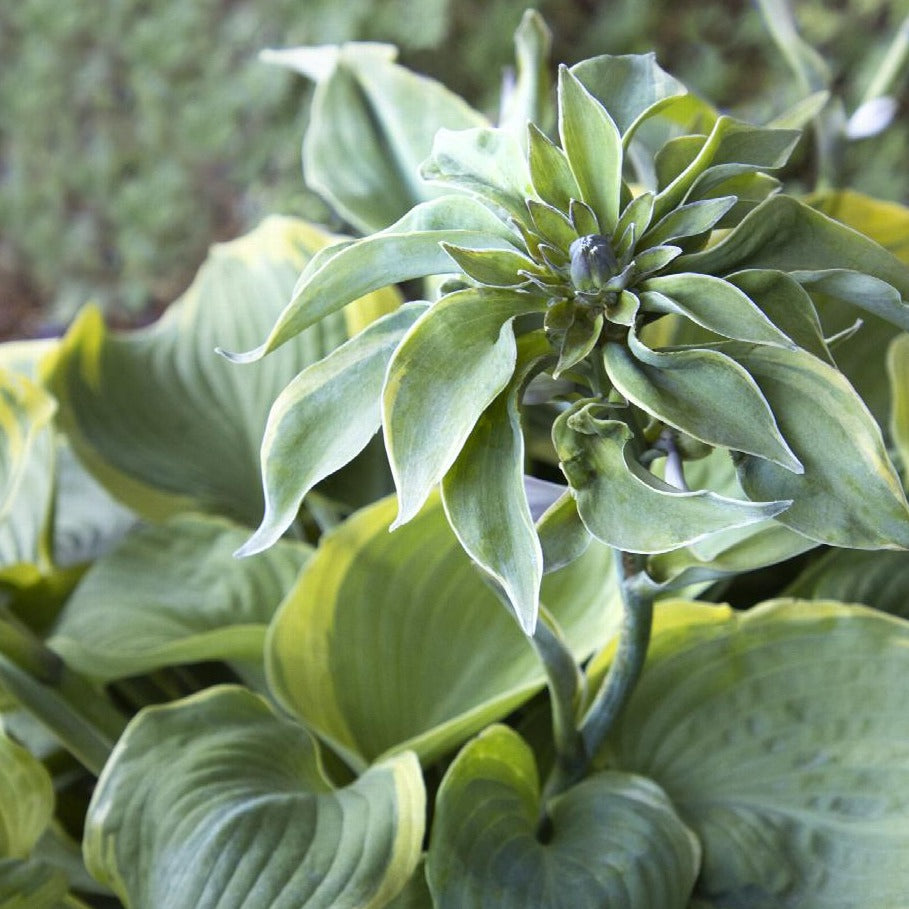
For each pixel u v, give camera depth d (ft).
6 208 9.93
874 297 2.29
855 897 2.62
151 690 3.28
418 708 2.94
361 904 2.51
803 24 7.30
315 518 3.50
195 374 3.50
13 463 3.00
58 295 9.91
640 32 7.95
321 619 2.92
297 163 9.00
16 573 3.24
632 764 2.81
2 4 9.56
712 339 2.87
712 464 3.03
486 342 2.24
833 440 2.23
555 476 3.36
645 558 2.47
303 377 2.35
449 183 2.38
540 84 3.05
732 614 2.81
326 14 8.38
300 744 2.81
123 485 3.36
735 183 2.43
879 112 3.31
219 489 3.41
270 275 3.47
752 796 2.74
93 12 9.19
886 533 2.22
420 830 2.56
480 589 2.99
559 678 2.61
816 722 2.77
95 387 3.43
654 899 2.58
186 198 9.37
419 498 2.18
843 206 3.14
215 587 3.22
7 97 9.75
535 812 2.76
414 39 8.18
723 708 2.81
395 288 3.22
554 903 2.56
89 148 9.61
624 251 2.29
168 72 9.13
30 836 2.71
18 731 3.16
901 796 2.68
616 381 2.22
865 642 2.78
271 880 2.55
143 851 2.64
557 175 2.32
